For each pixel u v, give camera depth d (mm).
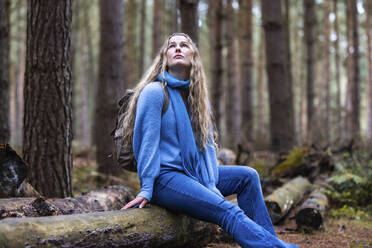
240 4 16625
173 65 2635
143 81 2656
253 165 5438
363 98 27844
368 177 5031
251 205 2605
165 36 17562
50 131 3438
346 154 5852
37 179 3426
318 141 7246
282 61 8633
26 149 3469
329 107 17359
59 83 3463
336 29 17922
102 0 6691
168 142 2500
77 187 5426
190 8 5586
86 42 19641
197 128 2605
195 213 2338
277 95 8586
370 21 19266
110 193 3111
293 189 4629
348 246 3170
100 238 2023
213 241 3139
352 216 4211
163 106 2494
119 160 2629
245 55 12875
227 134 10141
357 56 12234
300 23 22719
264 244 2137
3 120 5434
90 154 9352
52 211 2416
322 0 19906
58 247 1856
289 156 5988
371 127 18641
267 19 8625
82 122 19047
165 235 2363
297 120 24703
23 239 1759
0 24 5426
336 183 4980
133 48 15125
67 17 3508
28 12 3488
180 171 2467
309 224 3641
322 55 21406
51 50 3420
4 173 2531
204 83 2713
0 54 5434
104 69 6598
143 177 2359
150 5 23844
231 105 13555
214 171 2609
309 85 11953
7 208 2252
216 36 9852
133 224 2203
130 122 2559
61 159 3484
